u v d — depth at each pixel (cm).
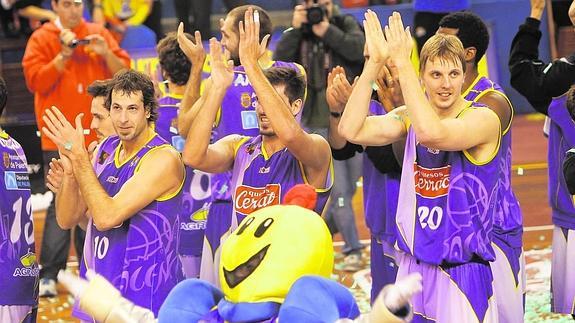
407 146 998
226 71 1034
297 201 777
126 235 1021
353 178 1806
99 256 1032
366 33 969
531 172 2611
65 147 1000
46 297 1658
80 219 1081
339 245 1980
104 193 998
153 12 2748
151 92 1028
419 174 991
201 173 1328
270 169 1062
